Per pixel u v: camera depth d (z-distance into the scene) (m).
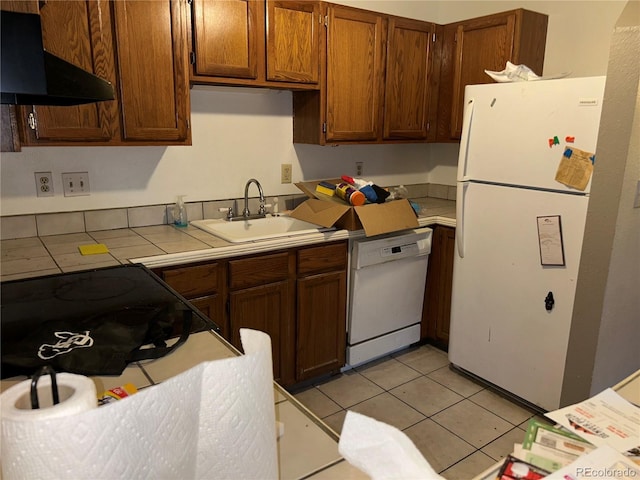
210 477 0.62
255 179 2.68
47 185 2.15
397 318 2.82
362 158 3.18
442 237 2.81
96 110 1.90
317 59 2.49
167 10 1.99
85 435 0.49
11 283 1.53
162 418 0.55
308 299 2.40
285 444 0.81
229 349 1.09
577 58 2.71
